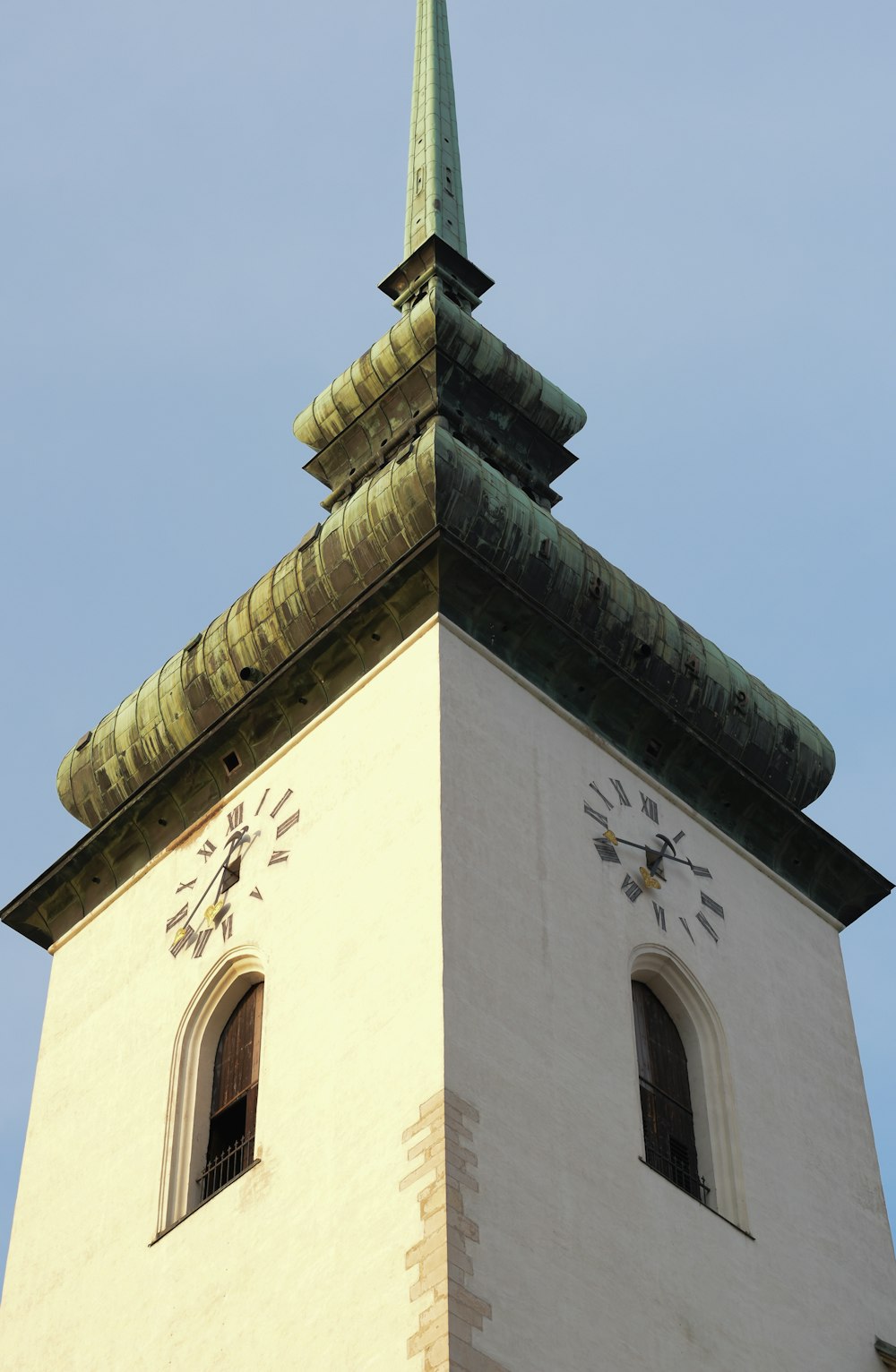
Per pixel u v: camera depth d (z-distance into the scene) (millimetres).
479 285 57250
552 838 46250
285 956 45562
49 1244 46500
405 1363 37969
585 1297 40094
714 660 52344
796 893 51562
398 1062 41719
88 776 53250
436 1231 39000
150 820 50781
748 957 48906
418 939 42969
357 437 54344
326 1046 43312
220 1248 42750
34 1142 48719
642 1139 43438
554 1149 41500
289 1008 44688
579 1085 42844
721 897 49344
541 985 43625
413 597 47969
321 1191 41500
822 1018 49656
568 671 49062
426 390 53688
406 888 43969
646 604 51469
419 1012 41969
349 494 53438
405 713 46688
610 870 47000
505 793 46000
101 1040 48875
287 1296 40812
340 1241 40500
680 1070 46312
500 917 43906
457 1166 39812
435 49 62562
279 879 46969
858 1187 47375
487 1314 38438
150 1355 42625
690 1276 42250
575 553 50469
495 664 47844
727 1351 41844
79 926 51562
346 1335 39250
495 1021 42219
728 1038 46875
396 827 45125
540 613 48531
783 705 53625
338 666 48688
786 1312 43594
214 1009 46938
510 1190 40250
